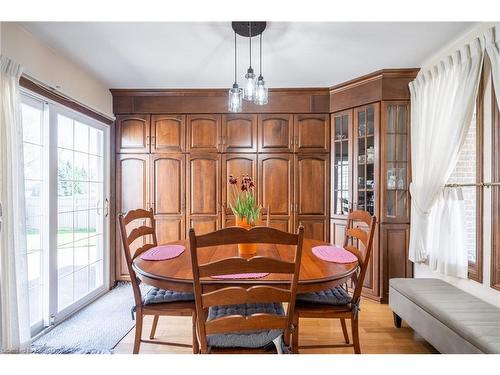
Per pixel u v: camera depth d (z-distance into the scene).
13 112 1.71
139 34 1.99
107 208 3.04
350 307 1.62
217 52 2.25
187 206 3.14
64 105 2.34
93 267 2.87
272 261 1.11
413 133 2.55
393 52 2.28
